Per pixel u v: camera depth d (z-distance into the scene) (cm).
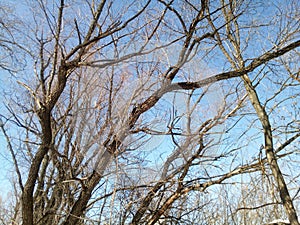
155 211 488
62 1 357
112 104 275
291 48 335
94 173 386
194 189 494
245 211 652
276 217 641
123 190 430
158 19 361
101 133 277
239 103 482
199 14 379
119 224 428
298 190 530
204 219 595
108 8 368
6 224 493
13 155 462
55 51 360
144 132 279
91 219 410
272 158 542
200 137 329
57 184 440
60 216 422
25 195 311
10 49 441
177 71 280
